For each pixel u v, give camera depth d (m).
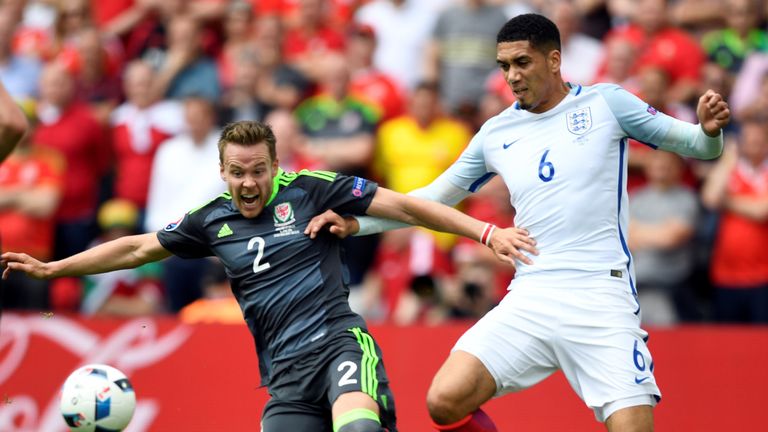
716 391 33.12
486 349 23.81
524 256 23.64
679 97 41.78
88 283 40.91
